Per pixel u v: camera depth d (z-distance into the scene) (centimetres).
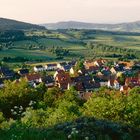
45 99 5709
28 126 1435
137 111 2756
